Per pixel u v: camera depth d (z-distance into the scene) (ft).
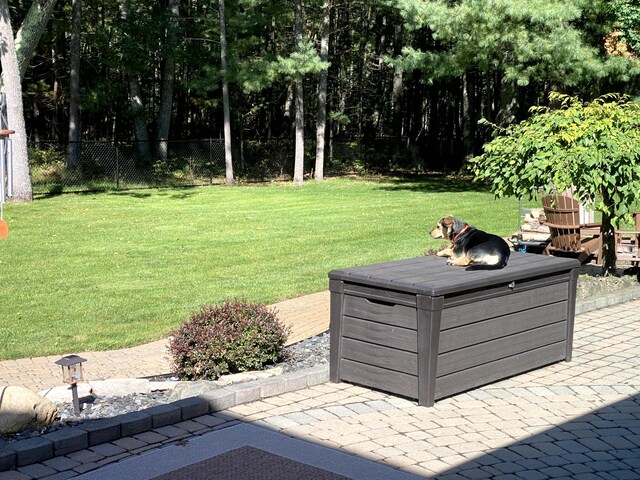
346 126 146.92
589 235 40.98
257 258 44.93
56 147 100.68
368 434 16.93
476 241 21.34
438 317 18.37
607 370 22.27
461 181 97.96
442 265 21.61
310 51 85.25
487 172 33.37
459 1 77.66
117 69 108.37
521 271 20.68
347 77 133.18
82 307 33.81
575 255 39.29
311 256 45.32
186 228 56.34
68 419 17.69
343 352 20.44
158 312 32.83
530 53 70.03
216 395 18.47
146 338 29.04
